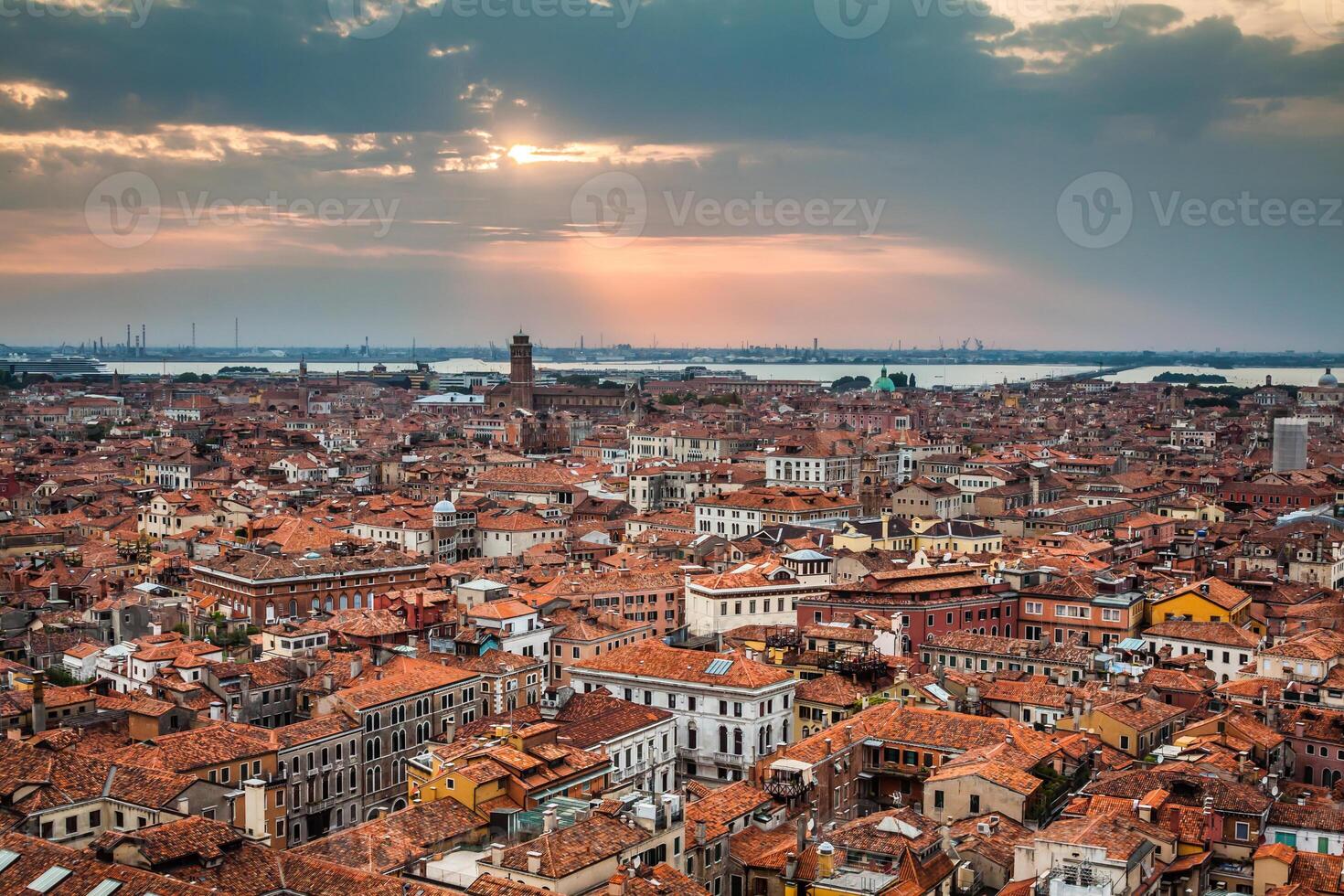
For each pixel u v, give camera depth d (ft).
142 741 572.10
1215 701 640.17
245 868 391.86
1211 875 442.91
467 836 449.06
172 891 359.87
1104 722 589.73
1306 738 576.20
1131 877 401.70
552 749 510.58
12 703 581.94
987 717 601.62
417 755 621.72
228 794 491.31
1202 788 473.67
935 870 430.20
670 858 433.89
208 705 643.45
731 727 654.12
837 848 439.22
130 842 385.91
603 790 496.64
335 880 388.57
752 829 487.20
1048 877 394.52
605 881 401.70
